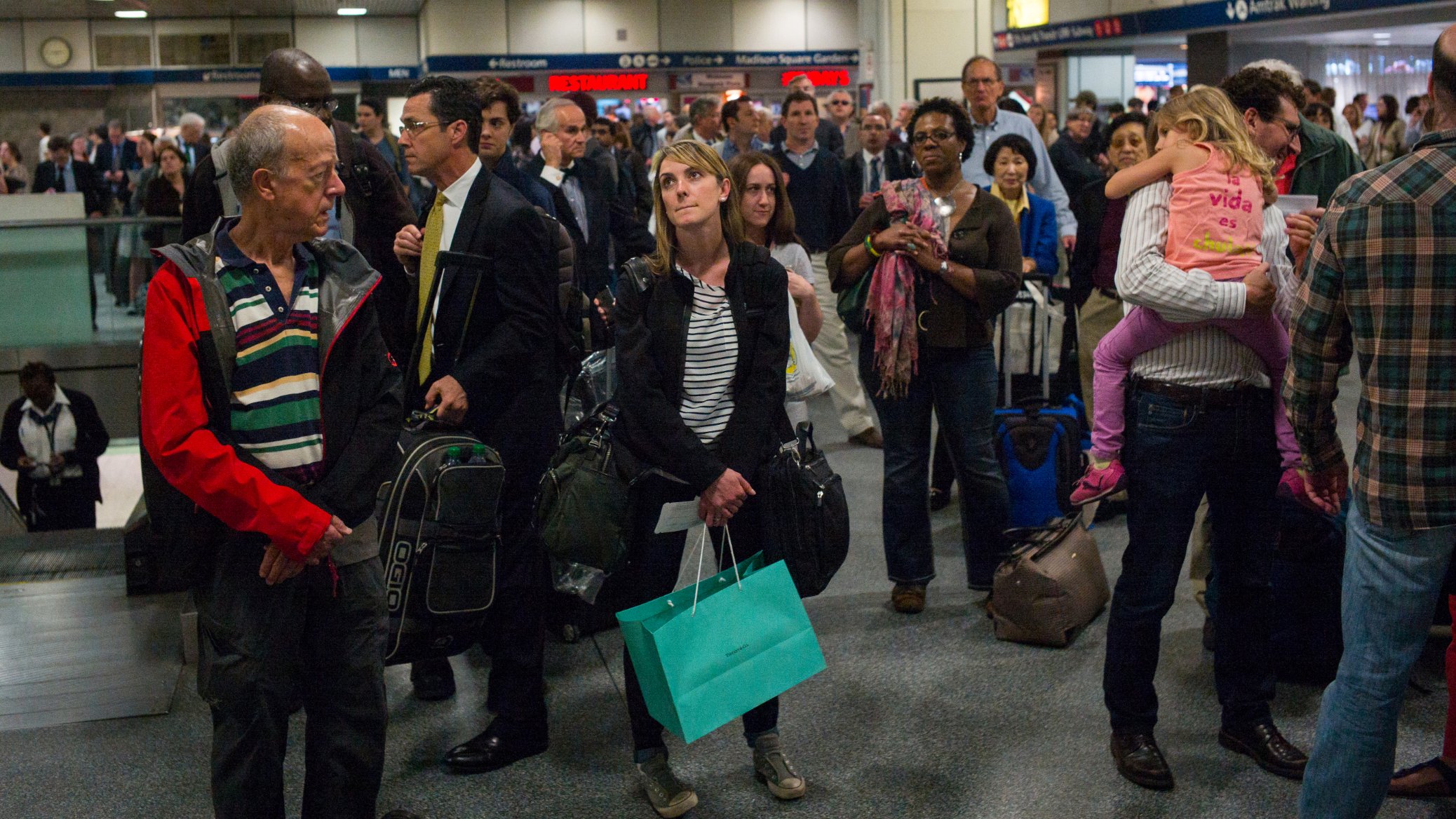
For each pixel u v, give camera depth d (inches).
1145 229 116.7
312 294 95.9
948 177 167.6
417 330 129.3
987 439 169.8
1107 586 167.2
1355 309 93.2
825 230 267.6
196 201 136.4
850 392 271.4
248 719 95.0
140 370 91.0
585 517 114.0
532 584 129.5
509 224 127.2
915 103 422.6
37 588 195.3
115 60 1184.2
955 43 855.1
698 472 111.4
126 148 820.0
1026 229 222.2
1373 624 94.8
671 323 115.3
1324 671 144.3
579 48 1114.7
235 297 92.5
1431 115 92.0
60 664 161.6
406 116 126.8
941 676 150.8
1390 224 89.7
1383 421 92.0
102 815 122.1
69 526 351.9
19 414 345.1
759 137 368.2
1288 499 141.7
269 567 92.5
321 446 95.5
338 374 97.0
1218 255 113.6
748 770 129.6
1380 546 93.7
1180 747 130.8
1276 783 122.8
